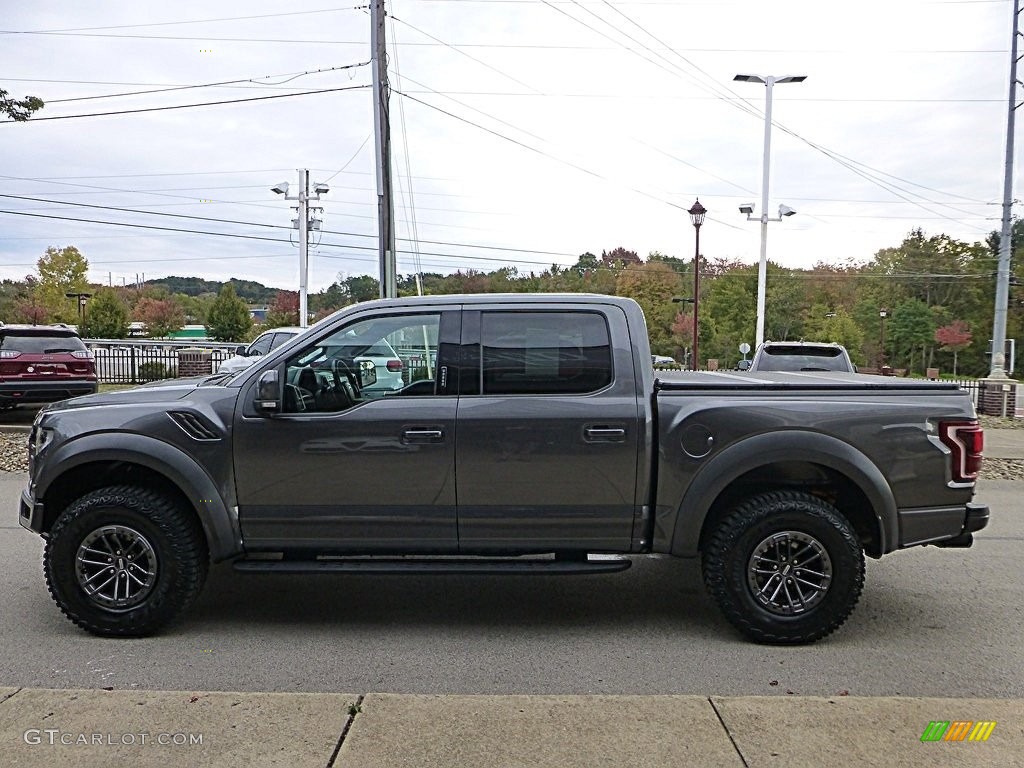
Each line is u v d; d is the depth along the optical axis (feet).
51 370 46.42
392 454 14.92
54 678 13.21
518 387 15.11
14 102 46.21
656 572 20.12
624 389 15.02
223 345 93.30
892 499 14.90
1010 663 14.28
